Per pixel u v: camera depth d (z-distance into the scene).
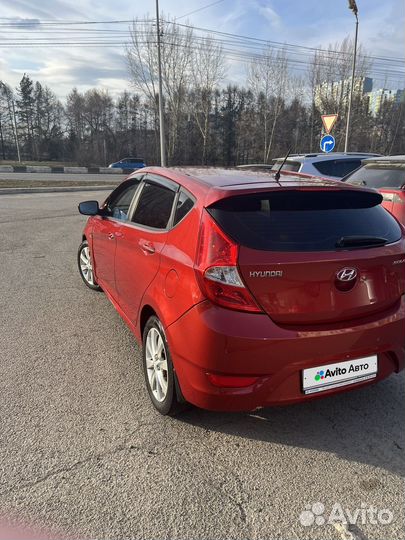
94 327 4.44
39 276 6.23
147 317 3.22
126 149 72.56
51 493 2.29
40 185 23.22
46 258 7.31
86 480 2.38
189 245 2.60
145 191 3.67
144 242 3.22
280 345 2.39
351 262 2.51
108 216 4.46
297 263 2.39
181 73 44.75
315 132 52.25
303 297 2.44
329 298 2.49
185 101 48.31
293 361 2.45
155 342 3.01
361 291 2.58
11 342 4.08
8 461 2.51
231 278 2.36
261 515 2.18
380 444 2.72
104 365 3.66
